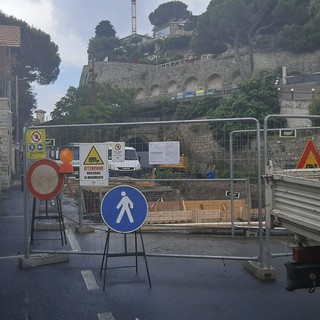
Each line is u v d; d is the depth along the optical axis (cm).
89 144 756
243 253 819
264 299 585
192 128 857
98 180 756
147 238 963
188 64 6619
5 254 838
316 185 379
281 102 3494
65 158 801
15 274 704
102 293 612
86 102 5106
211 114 3656
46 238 957
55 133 813
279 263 755
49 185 751
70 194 1198
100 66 8500
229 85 6009
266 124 682
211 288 630
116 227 645
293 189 423
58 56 7712
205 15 6172
